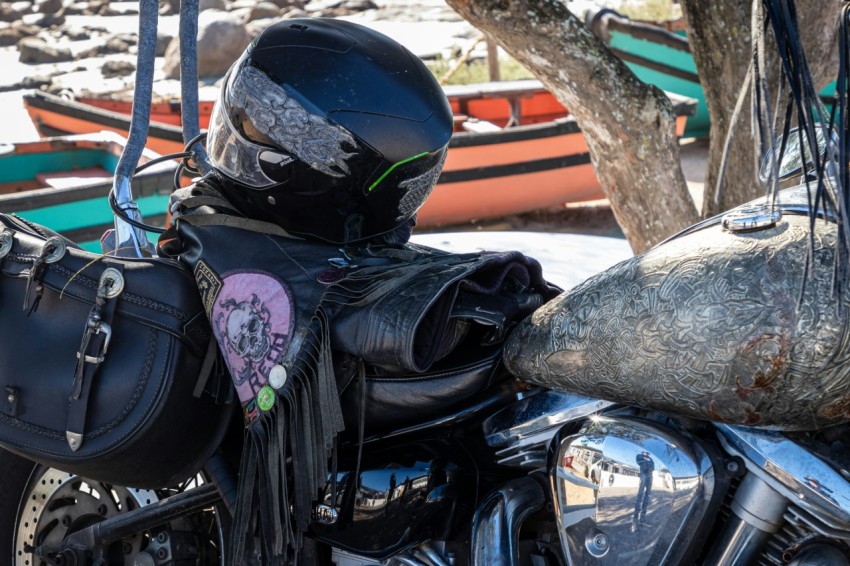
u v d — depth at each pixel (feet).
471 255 7.18
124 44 70.44
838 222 5.26
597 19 43.32
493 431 7.06
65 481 9.16
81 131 32.68
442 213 32.17
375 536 7.11
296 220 7.13
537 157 31.24
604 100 13.28
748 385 5.49
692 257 5.79
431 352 6.61
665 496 5.98
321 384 6.61
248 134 7.04
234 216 7.32
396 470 7.20
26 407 7.22
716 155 13.97
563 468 6.40
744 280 5.53
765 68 5.28
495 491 6.97
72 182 27.96
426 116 7.12
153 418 7.03
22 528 9.28
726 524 6.12
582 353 6.15
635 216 13.99
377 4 81.41
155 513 8.29
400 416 7.23
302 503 6.63
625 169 13.75
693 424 6.22
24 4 82.94
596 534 6.23
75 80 61.67
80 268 7.20
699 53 13.74
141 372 7.05
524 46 13.19
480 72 54.34
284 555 6.76
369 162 6.93
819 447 5.84
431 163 7.23
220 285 7.06
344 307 6.76
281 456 6.60
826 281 5.38
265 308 6.82
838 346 5.33
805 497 5.71
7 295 7.39
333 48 7.09
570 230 32.78
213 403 7.35
